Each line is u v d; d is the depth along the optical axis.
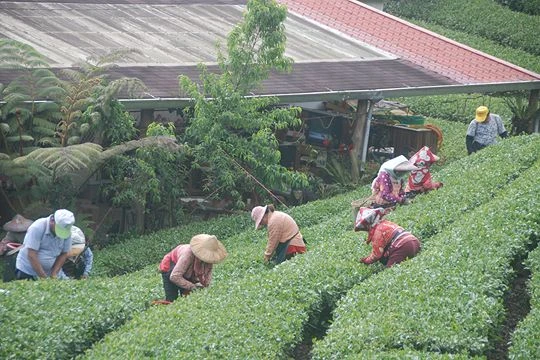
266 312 16.66
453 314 16.00
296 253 20.69
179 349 14.95
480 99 49.12
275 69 31.20
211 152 27.39
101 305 17.36
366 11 40.97
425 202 23.45
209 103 27.05
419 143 36.38
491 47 59.53
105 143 27.05
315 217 27.34
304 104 34.84
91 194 28.36
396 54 38.09
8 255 19.25
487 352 16.89
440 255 18.52
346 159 33.69
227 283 18.33
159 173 27.39
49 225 18.41
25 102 24.75
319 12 41.56
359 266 19.06
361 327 15.56
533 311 16.42
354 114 33.56
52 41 30.86
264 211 20.56
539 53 59.88
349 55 36.78
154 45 32.81
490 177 25.28
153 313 16.59
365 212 19.20
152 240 25.66
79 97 25.30
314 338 16.42
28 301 16.92
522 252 19.48
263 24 27.55
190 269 17.97
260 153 27.73
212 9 39.41
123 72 29.00
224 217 28.05
